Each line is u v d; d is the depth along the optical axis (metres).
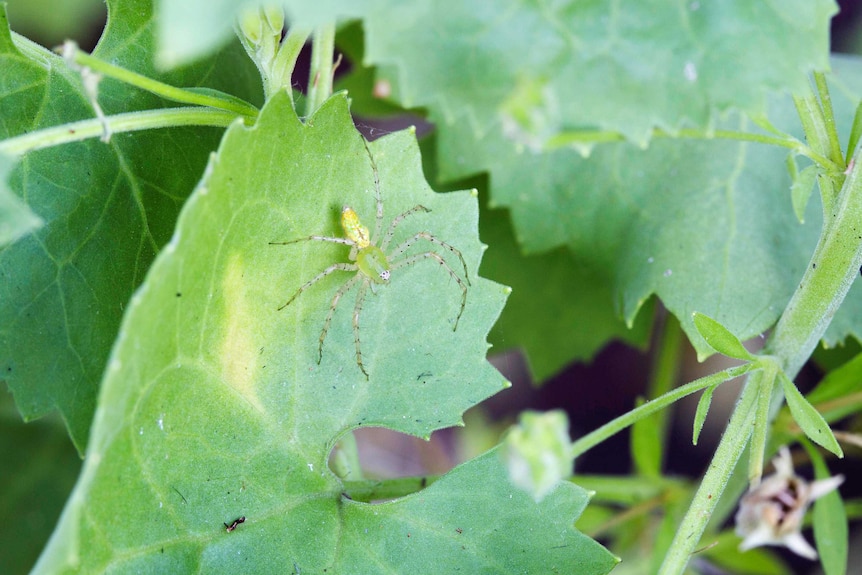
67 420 0.29
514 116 0.26
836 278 0.30
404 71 0.27
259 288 0.29
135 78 0.28
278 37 0.29
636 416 0.29
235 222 0.28
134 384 0.27
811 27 0.28
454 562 0.29
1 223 0.27
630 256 0.34
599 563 0.28
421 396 0.30
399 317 0.30
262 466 0.29
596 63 0.27
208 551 0.28
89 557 0.27
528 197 0.35
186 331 0.28
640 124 0.27
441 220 0.30
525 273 0.38
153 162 0.30
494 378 0.30
